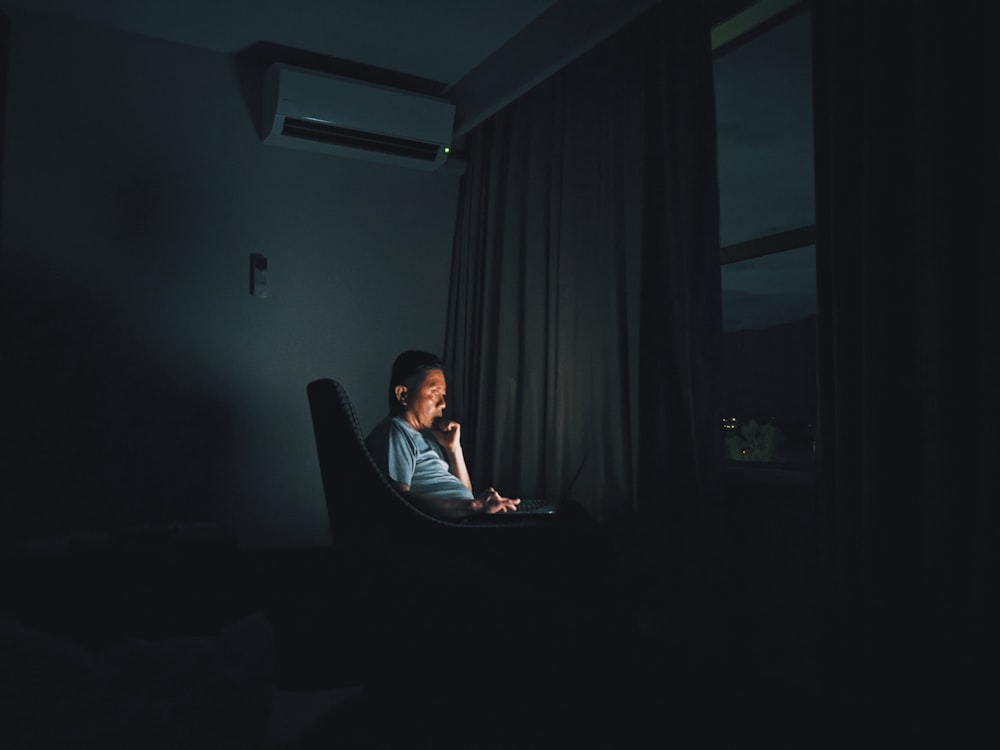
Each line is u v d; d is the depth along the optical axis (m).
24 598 2.01
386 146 4.25
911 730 1.77
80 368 3.67
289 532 4.14
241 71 4.12
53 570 2.14
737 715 1.72
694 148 2.68
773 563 2.55
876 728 1.79
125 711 0.64
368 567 2.36
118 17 3.70
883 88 2.01
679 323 2.73
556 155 3.55
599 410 3.17
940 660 1.76
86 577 2.17
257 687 0.71
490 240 4.05
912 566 1.90
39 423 3.57
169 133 3.94
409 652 1.78
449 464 3.13
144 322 3.84
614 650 2.01
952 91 1.86
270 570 3.59
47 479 3.57
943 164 1.84
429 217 4.60
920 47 1.89
